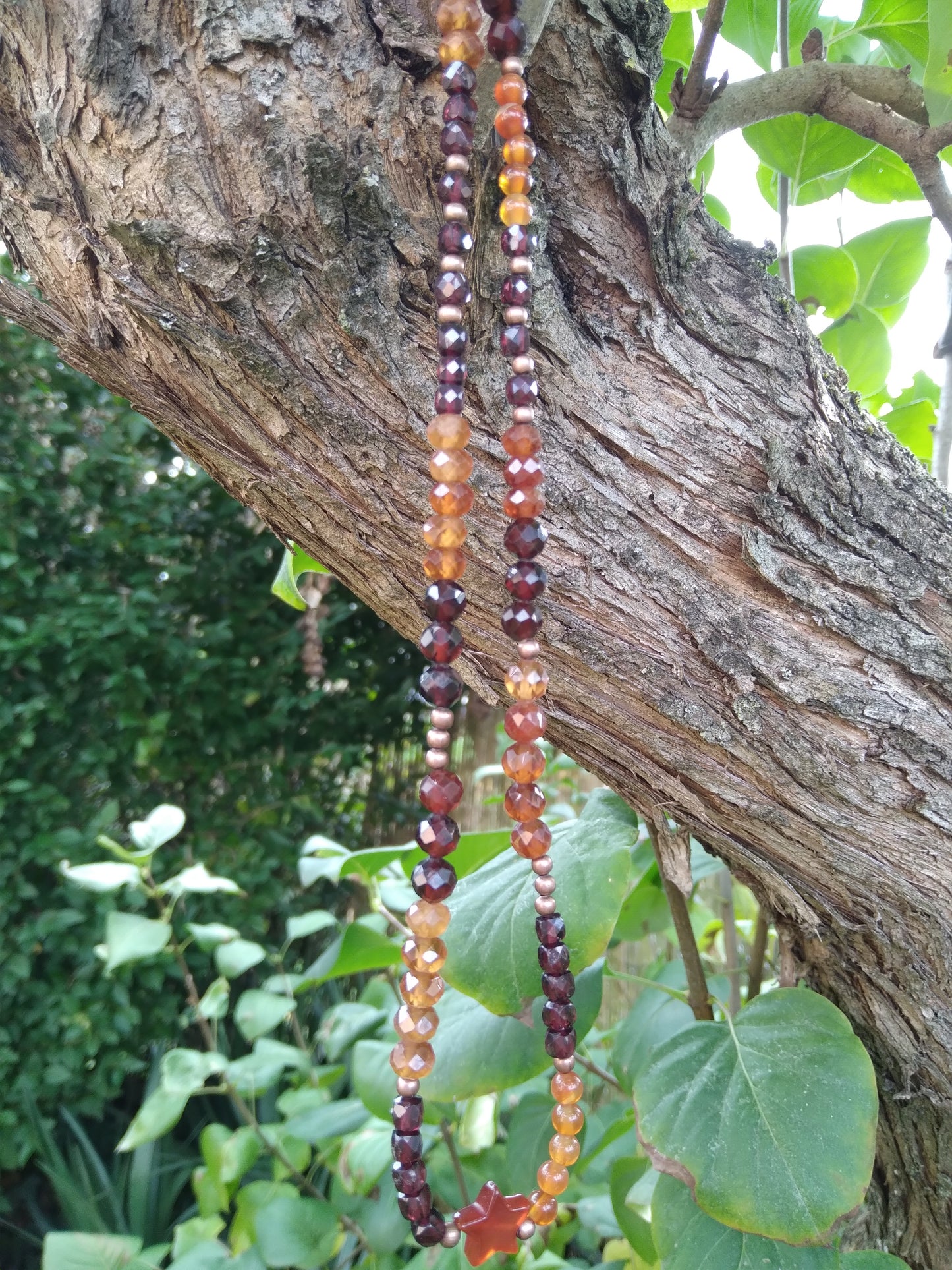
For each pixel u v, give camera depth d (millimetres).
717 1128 137
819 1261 136
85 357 135
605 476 132
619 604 132
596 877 156
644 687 134
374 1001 315
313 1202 251
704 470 133
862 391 242
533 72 119
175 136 114
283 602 554
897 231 222
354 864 231
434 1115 227
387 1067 223
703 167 218
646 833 221
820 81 158
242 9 112
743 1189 131
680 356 133
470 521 132
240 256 116
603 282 130
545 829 141
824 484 135
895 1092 151
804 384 136
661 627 133
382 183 117
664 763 138
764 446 132
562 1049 145
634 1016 235
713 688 134
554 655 135
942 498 149
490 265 124
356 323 119
